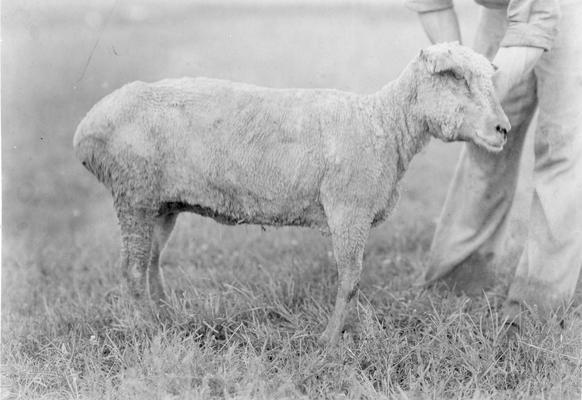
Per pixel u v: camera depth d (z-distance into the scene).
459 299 7.96
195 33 20.66
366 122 6.71
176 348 6.50
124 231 7.23
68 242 10.60
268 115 6.73
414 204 11.66
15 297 8.66
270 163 6.70
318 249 9.65
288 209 6.88
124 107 6.83
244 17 22.84
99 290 8.85
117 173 6.97
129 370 6.24
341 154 6.58
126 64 17.52
